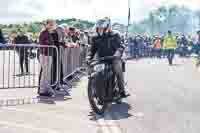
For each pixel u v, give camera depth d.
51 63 8.56
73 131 5.70
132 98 8.84
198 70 16.84
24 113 6.78
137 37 26.27
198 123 6.43
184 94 9.52
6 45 8.59
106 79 7.03
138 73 15.02
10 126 5.83
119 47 7.50
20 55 13.02
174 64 21.02
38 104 7.66
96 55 7.52
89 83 6.82
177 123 6.41
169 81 12.31
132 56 26.05
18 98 8.24
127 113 7.16
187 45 28.19
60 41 9.26
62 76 9.44
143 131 5.84
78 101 8.16
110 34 7.49
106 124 6.23
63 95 8.85
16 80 11.50
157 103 8.24
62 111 7.09
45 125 5.98
